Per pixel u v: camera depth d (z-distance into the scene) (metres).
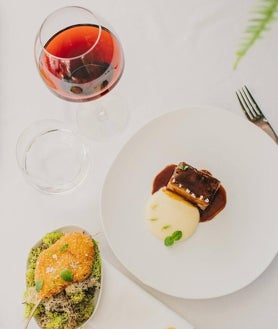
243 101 1.17
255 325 1.09
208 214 1.15
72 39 1.07
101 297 1.12
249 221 1.13
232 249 1.12
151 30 1.23
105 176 1.14
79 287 1.04
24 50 1.26
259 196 1.14
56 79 1.02
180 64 1.21
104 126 1.22
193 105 1.14
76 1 1.27
